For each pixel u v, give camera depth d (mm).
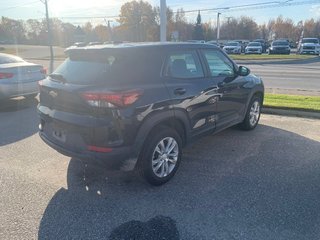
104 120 3252
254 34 94812
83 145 3445
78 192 3688
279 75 15688
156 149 3717
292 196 3568
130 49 3547
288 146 5113
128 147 3393
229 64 5090
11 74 7582
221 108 4770
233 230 2986
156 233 2953
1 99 7688
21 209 3336
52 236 2914
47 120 3863
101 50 3570
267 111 7273
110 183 3908
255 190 3713
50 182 3920
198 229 3008
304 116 6965
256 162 4500
